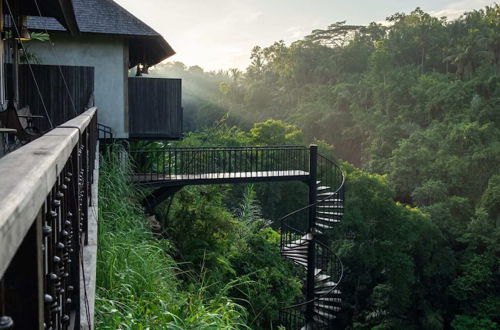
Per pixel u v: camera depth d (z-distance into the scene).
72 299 2.10
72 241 2.07
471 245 41.44
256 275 12.54
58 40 12.05
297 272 17.92
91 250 3.09
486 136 58.34
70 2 7.29
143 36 12.25
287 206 38.38
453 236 43.94
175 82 13.12
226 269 10.99
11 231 0.62
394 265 35.41
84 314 2.32
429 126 67.81
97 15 12.24
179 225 12.37
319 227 14.31
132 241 5.08
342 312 35.97
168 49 13.27
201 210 12.63
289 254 14.45
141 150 12.55
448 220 45.25
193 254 10.98
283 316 12.26
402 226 37.84
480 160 53.38
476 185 52.75
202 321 3.60
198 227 12.45
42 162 0.96
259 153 26.75
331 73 99.56
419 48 96.19
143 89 12.92
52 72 8.62
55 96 8.64
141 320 3.33
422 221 39.16
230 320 4.33
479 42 84.88
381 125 72.00
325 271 15.79
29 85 8.56
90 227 3.55
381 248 36.44
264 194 37.44
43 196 0.90
